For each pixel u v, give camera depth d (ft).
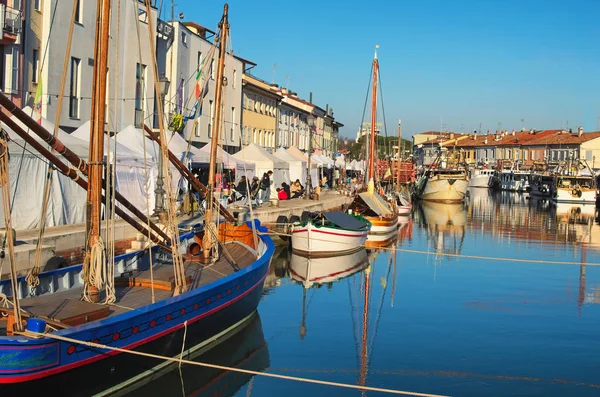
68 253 53.01
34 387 26.37
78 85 90.27
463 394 35.12
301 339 45.50
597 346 44.73
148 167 77.82
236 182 107.65
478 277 73.56
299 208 105.50
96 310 30.73
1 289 33.96
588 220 161.58
